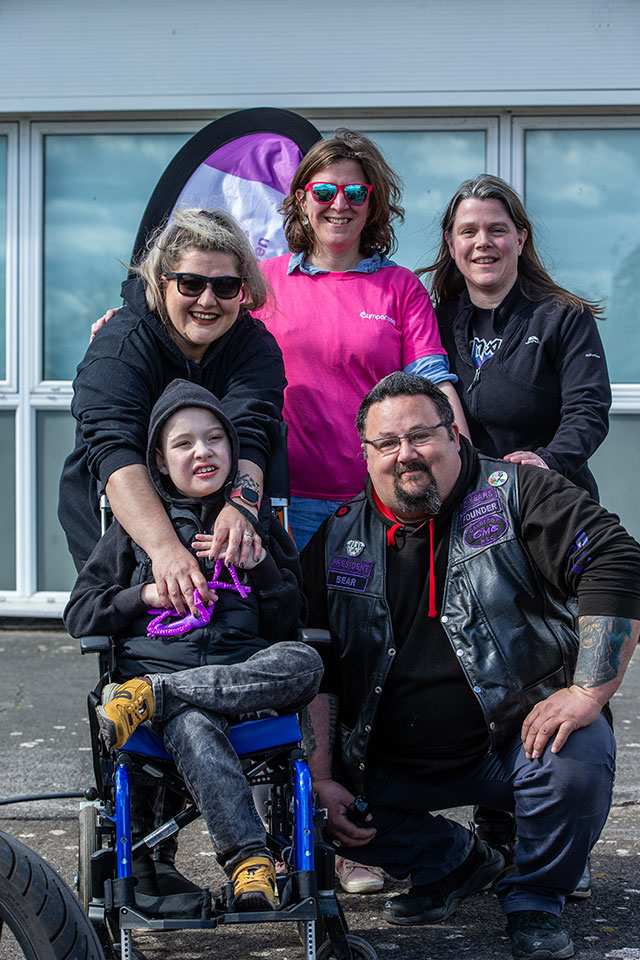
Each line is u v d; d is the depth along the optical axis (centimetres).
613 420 722
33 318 743
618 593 297
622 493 720
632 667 629
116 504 294
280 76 707
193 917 256
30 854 221
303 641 290
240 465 305
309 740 323
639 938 307
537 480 313
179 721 264
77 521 332
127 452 301
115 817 263
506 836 357
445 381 379
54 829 395
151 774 275
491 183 379
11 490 745
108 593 288
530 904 300
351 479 385
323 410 384
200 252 312
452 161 725
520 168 721
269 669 272
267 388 328
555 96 700
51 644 691
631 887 344
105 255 745
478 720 314
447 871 328
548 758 297
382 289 393
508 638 306
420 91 703
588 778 294
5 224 745
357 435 385
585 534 300
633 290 725
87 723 521
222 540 286
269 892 250
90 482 330
